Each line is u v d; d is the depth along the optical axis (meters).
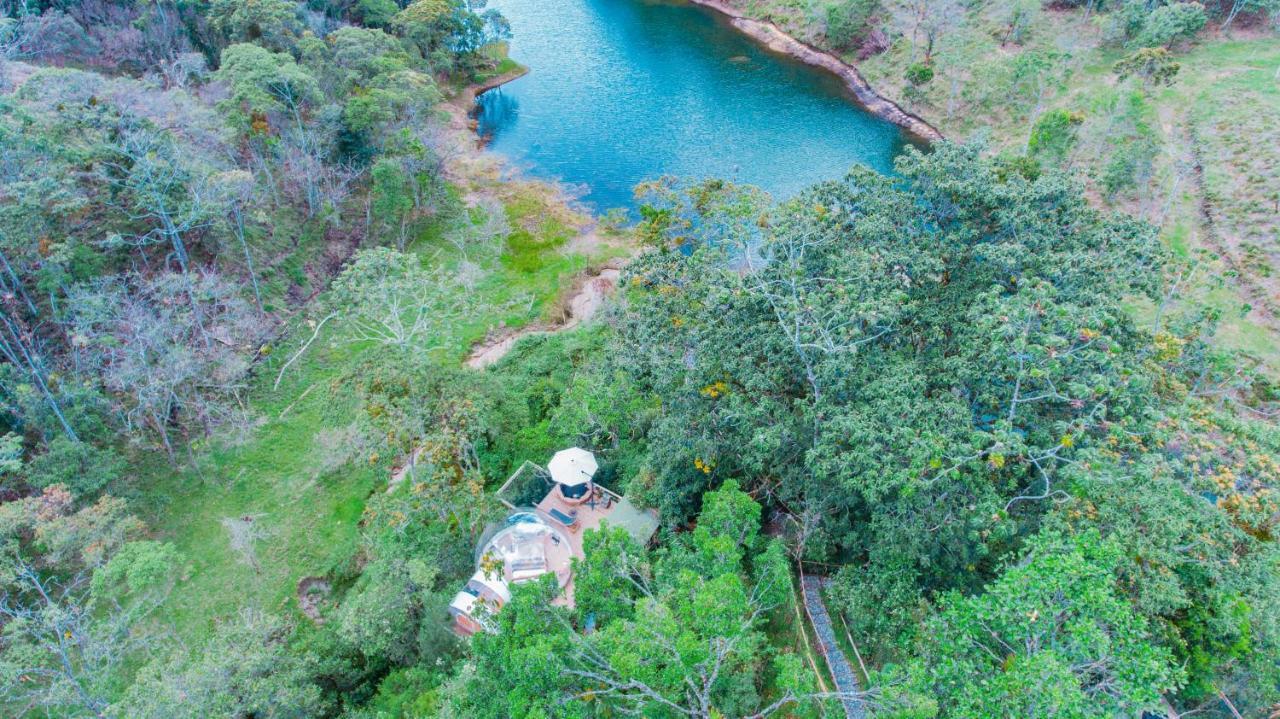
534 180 81.69
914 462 26.84
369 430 39.97
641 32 117.25
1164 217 62.94
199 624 39.75
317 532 44.66
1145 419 29.97
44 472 40.06
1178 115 74.38
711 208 52.94
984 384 30.66
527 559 36.00
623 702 23.53
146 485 45.81
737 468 36.84
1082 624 21.64
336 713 35.38
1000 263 34.53
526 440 45.12
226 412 49.72
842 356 30.78
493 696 25.16
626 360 39.62
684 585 24.78
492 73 103.75
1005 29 92.56
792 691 23.16
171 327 48.72
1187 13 81.38
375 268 51.16
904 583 28.70
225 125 60.88
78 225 52.34
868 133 89.81
